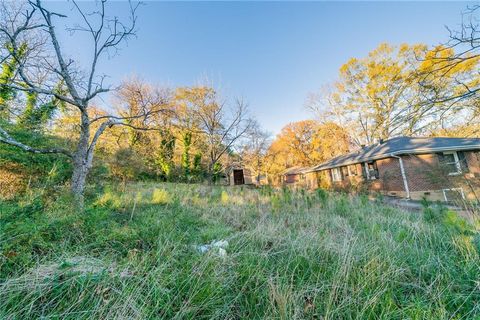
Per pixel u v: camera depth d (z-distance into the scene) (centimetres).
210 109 2153
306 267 246
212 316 167
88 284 167
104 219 325
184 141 2144
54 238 243
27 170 525
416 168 1202
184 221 390
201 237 331
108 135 1448
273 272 238
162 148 1958
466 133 1548
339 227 413
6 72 725
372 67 1906
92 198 501
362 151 1716
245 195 877
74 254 211
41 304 152
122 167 1059
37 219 249
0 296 147
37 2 495
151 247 262
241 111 2317
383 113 1912
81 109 511
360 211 568
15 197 391
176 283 193
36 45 676
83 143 497
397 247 288
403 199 1129
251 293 197
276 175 3309
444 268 232
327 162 2111
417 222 400
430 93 514
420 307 174
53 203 337
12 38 489
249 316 178
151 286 183
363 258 257
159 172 1928
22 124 616
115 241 257
